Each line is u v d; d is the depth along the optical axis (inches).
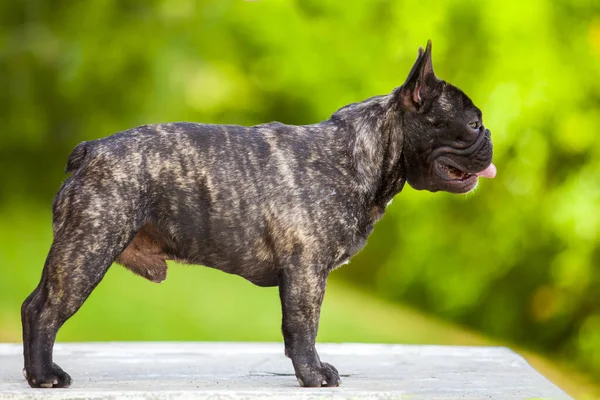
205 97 780.0
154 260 256.2
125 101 784.3
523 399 239.1
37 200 855.7
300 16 737.6
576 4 651.5
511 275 699.4
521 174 647.1
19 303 628.1
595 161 645.3
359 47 706.8
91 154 241.6
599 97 653.9
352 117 258.2
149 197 243.0
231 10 740.0
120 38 756.6
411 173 260.5
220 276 733.9
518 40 634.8
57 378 241.0
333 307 687.7
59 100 814.5
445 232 702.5
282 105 783.7
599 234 628.4
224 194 245.0
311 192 246.5
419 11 659.4
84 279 234.5
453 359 317.7
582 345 666.8
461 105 256.1
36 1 794.8
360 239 254.8
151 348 338.3
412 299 736.3
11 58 795.4
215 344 348.8
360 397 235.3
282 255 245.4
